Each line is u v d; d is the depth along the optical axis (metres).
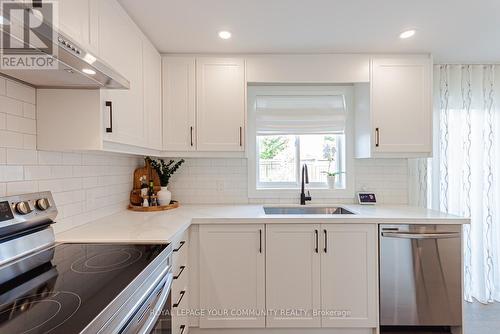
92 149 1.40
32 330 0.67
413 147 2.36
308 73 2.38
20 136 1.29
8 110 1.23
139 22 1.87
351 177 2.75
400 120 2.37
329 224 2.02
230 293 2.03
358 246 2.02
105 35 1.46
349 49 2.32
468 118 2.67
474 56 2.49
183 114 2.37
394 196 2.74
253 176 2.74
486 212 2.69
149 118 2.07
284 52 2.37
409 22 1.91
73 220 1.66
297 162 2.88
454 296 2.00
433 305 2.00
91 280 0.98
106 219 1.95
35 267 1.11
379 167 2.75
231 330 2.07
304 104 2.74
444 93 2.67
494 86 2.69
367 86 2.43
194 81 2.37
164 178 2.58
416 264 2.00
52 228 1.41
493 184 2.69
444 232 2.00
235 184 2.74
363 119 2.51
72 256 1.24
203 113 2.37
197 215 2.11
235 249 2.02
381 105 2.37
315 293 2.03
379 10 1.77
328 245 2.02
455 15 1.83
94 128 1.40
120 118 1.61
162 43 2.18
